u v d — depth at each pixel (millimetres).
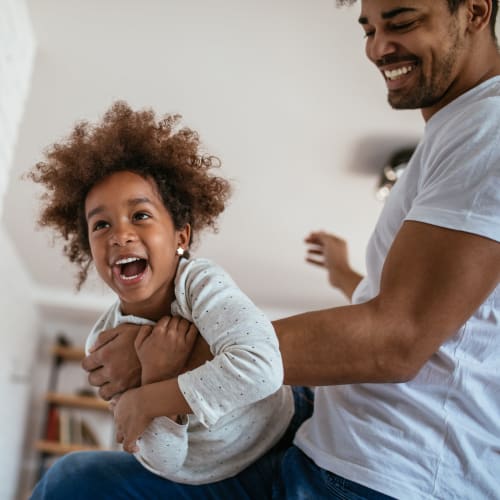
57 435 5746
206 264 1054
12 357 5090
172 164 1158
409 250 940
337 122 3082
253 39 2557
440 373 954
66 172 1150
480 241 907
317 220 4055
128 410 933
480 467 924
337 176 3537
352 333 901
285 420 1104
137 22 2498
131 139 1139
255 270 4945
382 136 3154
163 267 1052
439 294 902
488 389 959
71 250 1243
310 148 3311
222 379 864
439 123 1113
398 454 927
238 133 3229
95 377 1049
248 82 2832
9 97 2404
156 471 1017
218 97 2949
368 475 917
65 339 6027
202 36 2559
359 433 958
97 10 2449
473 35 1141
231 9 2402
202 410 863
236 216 4090
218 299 974
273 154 3389
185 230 1174
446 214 933
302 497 960
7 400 5027
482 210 921
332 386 1050
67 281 5375
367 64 2645
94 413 5965
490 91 1087
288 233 4266
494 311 957
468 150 968
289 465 1018
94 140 1158
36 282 5422
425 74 1140
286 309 5727
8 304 4770
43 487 1087
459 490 910
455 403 952
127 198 1072
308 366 908
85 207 1123
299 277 5012
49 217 1212
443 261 911
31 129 3209
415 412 950
